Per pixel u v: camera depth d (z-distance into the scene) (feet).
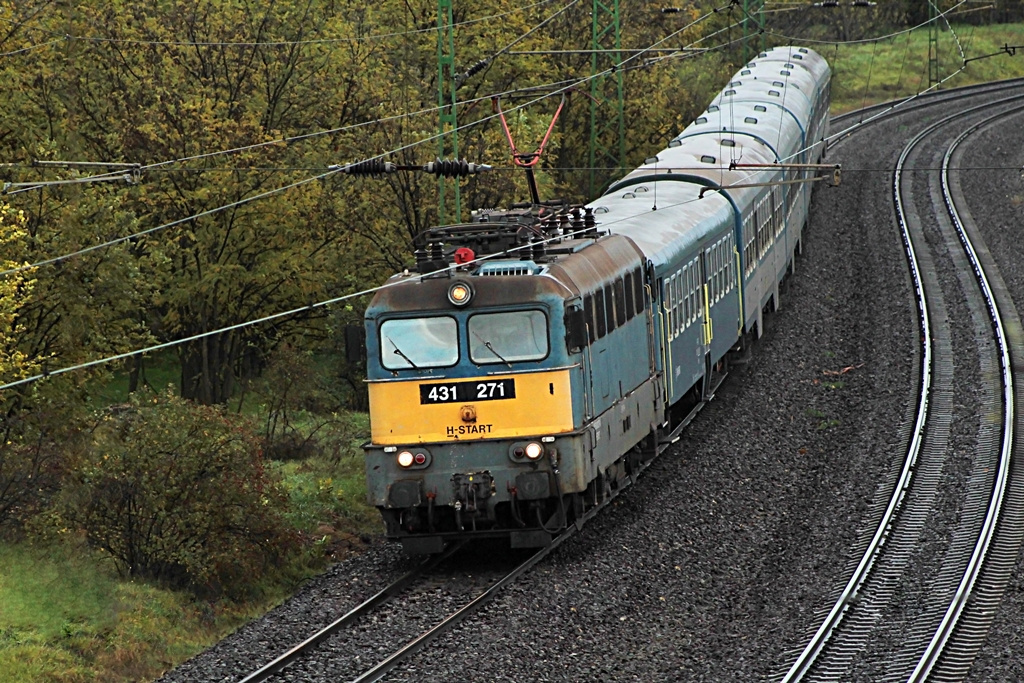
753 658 109.81
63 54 210.59
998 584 125.70
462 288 130.52
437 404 131.64
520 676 104.47
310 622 118.21
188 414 139.85
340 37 254.88
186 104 224.12
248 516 134.10
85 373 172.55
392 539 139.13
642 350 157.89
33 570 123.44
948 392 198.49
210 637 120.06
